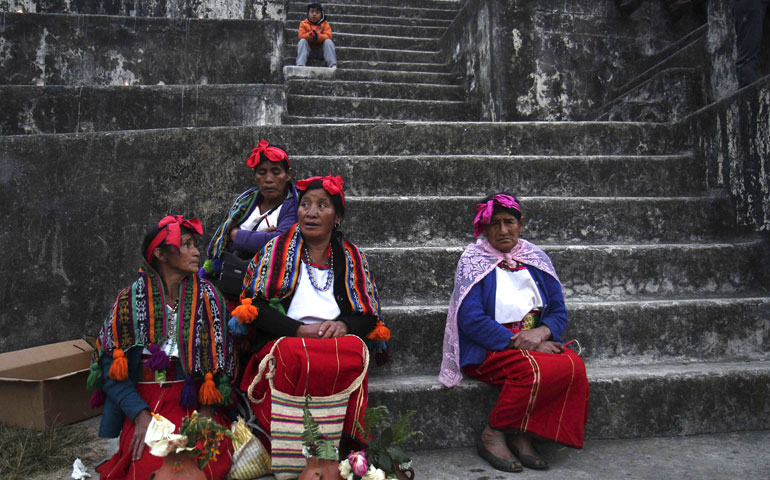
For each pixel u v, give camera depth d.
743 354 3.33
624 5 6.17
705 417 2.93
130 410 2.27
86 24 5.86
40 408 2.96
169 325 2.40
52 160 3.90
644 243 3.96
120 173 3.89
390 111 6.18
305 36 7.02
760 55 4.19
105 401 2.41
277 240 2.71
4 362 3.34
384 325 2.97
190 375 2.34
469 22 6.75
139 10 6.99
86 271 3.84
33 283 3.82
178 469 2.02
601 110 6.00
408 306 3.26
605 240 3.93
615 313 3.24
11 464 2.58
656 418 2.91
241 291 2.84
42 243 3.85
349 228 3.77
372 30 8.29
